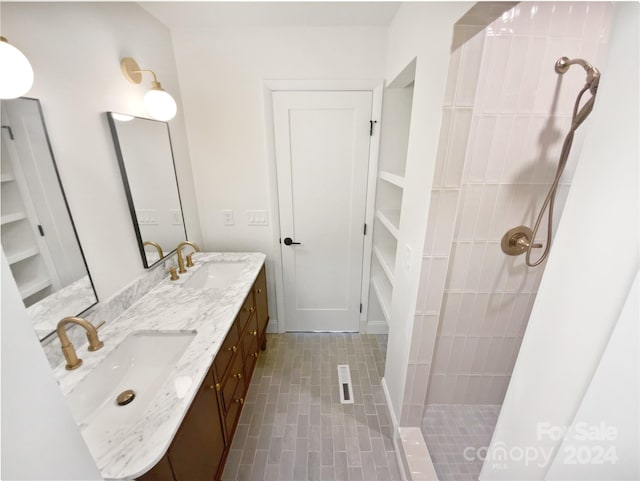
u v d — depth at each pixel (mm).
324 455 1522
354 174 2068
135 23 1445
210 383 1129
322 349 2346
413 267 1286
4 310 371
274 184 2086
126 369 1120
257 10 1544
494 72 1133
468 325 1563
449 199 1085
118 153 1310
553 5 1055
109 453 731
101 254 1229
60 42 1038
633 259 413
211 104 1910
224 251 2266
